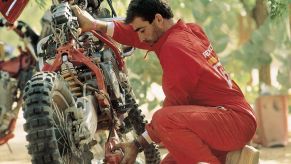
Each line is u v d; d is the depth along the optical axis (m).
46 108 6.12
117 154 7.07
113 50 8.30
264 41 15.22
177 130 6.60
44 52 8.07
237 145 6.77
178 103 6.74
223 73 6.95
